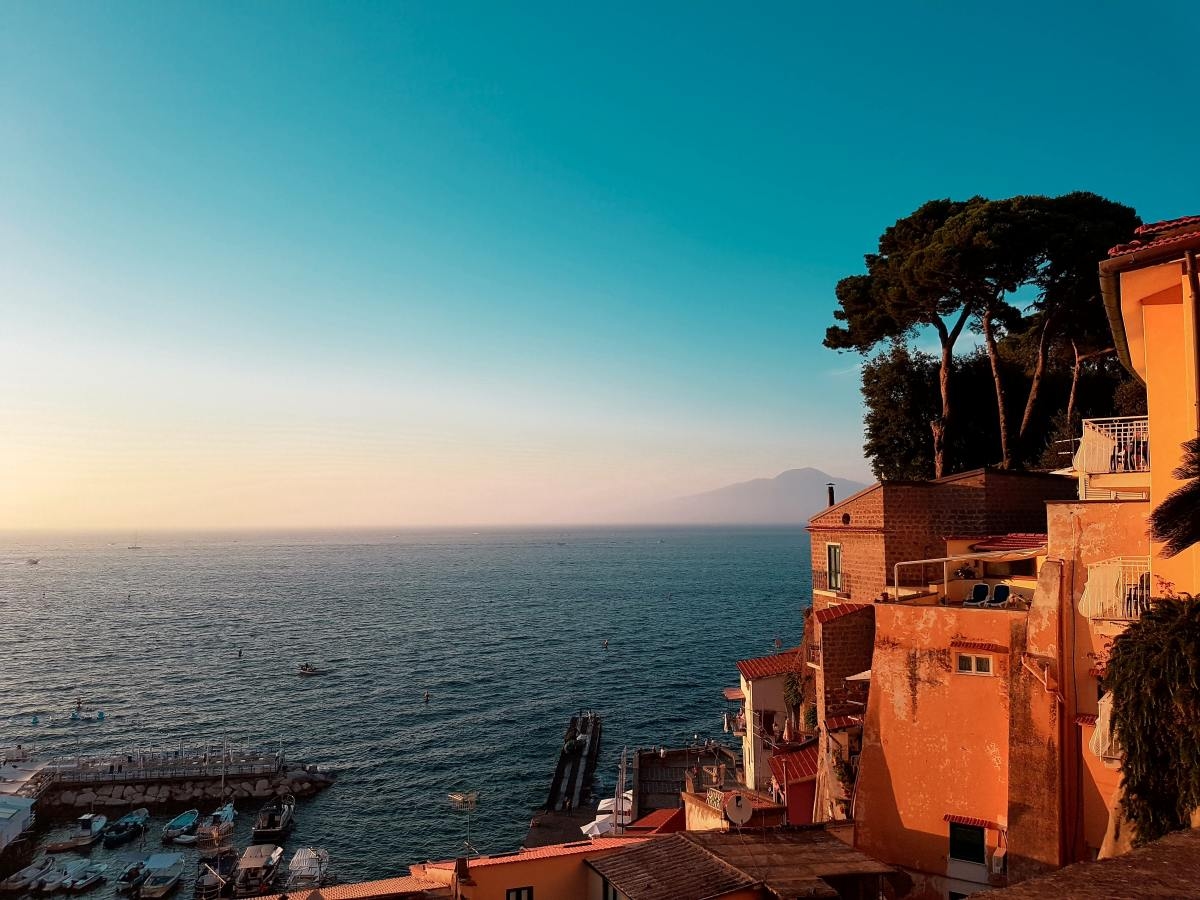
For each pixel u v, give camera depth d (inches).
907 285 1454.2
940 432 1536.7
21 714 3627.0
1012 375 1846.7
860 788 961.5
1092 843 799.7
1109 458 807.7
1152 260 585.6
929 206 1579.7
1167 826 542.6
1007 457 1472.7
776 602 7598.4
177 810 2586.1
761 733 1652.3
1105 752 687.1
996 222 1325.0
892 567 1226.6
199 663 4719.5
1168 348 616.4
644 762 2471.7
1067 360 1812.3
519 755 3041.3
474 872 950.4
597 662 4729.3
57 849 2295.8
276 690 4050.2
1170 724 544.4
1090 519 822.5
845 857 847.7
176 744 3174.2
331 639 5570.9
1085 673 815.7
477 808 2546.8
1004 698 882.8
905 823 923.4
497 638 5605.3
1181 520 502.6
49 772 2706.7
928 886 897.5
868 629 1197.7
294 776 2719.0
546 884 975.0
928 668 938.7
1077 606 822.5
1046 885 156.6
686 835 911.7
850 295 1642.5
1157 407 618.5
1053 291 1392.7
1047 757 823.1
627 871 840.9
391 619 6604.3
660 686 4106.8
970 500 1224.2
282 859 2217.0
